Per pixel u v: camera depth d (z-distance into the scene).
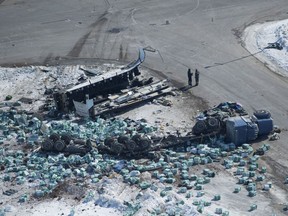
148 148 87.38
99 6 159.00
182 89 109.62
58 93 102.38
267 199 75.56
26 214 74.75
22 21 152.88
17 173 84.69
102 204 75.75
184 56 124.50
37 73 121.69
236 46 127.62
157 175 81.38
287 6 149.50
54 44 136.62
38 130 96.25
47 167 85.12
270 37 130.25
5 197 79.19
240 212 72.94
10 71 123.44
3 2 169.38
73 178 82.44
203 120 89.88
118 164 84.69
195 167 83.62
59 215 73.94
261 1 153.50
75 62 126.00
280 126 93.75
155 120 98.38
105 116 100.25
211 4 153.88
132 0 161.50
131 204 74.19
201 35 134.88
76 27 145.75
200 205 73.69
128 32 139.88
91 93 106.12
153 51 128.00
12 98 110.81
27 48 135.62
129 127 95.50
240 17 144.12
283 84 108.69
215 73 115.38
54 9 159.75
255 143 89.44
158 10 152.50
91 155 87.56
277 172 81.69
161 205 74.50
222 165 83.88
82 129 94.88
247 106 101.25
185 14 148.25
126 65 117.56
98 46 133.38
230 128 88.81
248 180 79.31
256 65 117.56
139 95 105.31
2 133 96.56
